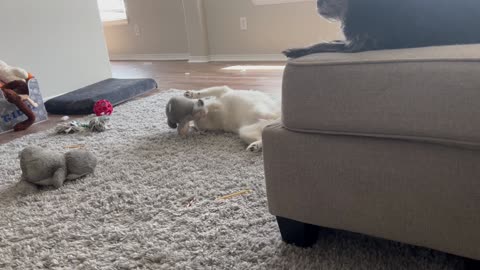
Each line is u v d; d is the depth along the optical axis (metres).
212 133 1.83
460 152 0.69
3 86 2.17
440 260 0.86
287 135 0.86
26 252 1.02
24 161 1.40
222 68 3.57
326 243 0.96
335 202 0.84
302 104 0.81
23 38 2.59
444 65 0.67
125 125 2.10
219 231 1.03
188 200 1.22
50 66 2.79
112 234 1.06
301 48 0.92
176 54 4.55
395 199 0.77
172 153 1.63
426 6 0.78
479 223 0.70
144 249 0.98
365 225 0.82
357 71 0.74
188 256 0.94
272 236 1.00
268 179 0.92
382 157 0.76
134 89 2.71
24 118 2.27
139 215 1.15
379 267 0.85
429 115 0.69
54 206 1.26
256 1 3.67
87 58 3.08
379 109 0.73
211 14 3.99
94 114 2.41
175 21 4.39
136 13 4.65
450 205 0.72
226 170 1.41
